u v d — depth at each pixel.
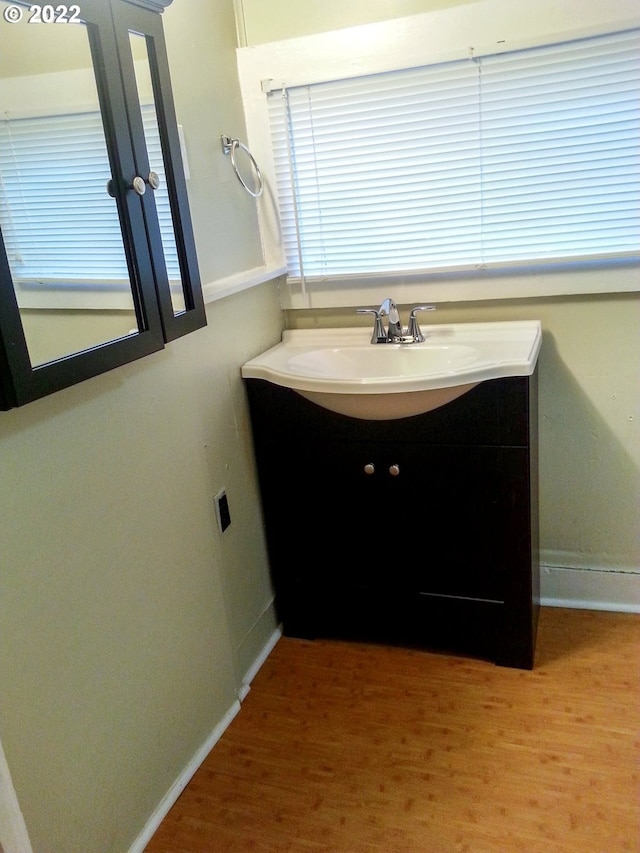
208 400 1.68
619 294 1.82
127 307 1.29
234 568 1.83
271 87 1.90
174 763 1.53
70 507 1.20
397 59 1.80
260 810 1.48
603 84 1.69
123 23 1.25
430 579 1.83
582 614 2.04
